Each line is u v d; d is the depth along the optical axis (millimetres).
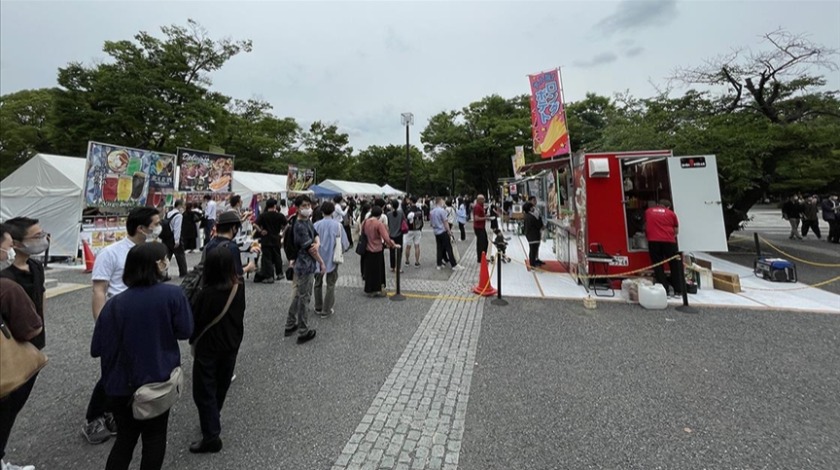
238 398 3137
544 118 7836
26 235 2426
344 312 5559
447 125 37031
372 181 61500
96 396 2531
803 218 14508
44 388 3328
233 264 2512
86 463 2361
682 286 5645
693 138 10125
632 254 6785
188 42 23406
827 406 2955
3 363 1865
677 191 6449
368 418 2854
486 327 4891
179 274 7816
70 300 6098
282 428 2723
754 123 10148
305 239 4445
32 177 9828
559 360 3867
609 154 6809
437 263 9047
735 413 2873
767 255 9750
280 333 4691
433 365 3777
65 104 20062
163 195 11812
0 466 2074
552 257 10523
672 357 3902
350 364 3803
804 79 10812
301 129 44656
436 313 5496
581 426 2729
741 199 11672
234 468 2293
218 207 13250
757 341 4305
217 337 2461
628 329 4754
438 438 2607
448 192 66562
